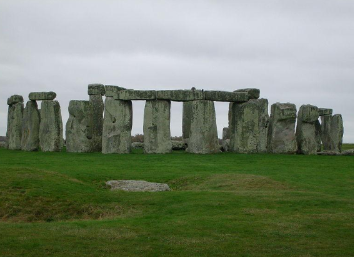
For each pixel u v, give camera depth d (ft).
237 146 146.51
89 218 71.51
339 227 62.90
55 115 152.97
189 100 141.90
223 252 54.44
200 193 79.82
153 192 81.15
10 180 81.66
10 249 54.44
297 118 153.99
